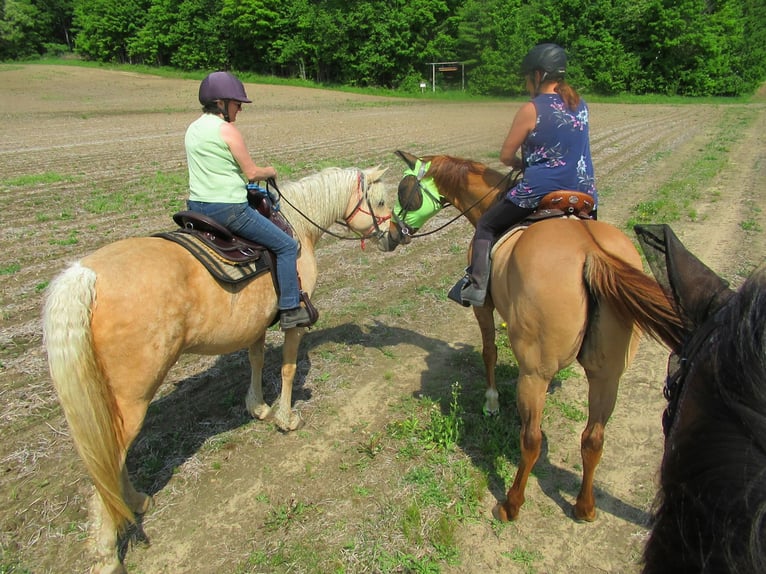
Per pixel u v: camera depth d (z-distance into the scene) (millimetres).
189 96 36375
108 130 21672
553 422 4328
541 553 3125
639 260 2984
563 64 3262
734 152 17375
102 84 42406
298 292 3729
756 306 1306
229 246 3369
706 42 40250
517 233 3369
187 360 5227
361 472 3721
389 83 47188
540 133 3246
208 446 3971
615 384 2949
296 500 3484
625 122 26438
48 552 3064
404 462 3816
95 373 2637
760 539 1141
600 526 3316
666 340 2465
